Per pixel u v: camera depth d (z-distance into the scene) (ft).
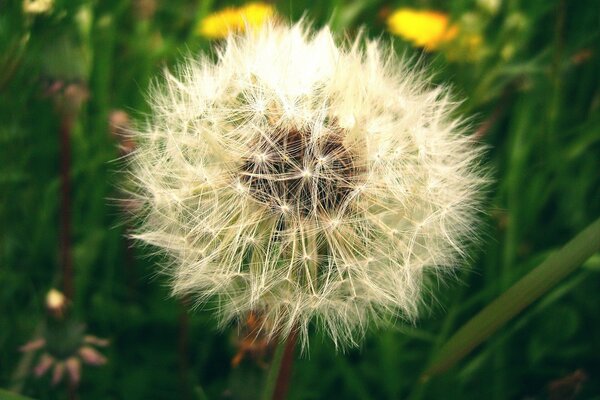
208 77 0.40
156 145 0.40
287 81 0.39
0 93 0.53
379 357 0.52
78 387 0.51
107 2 0.57
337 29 0.57
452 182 0.39
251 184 0.38
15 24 0.51
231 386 0.44
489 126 0.56
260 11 0.57
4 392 0.37
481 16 0.57
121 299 0.55
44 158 0.57
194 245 0.38
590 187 0.56
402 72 0.42
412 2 0.60
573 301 0.54
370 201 0.38
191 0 0.64
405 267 0.37
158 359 0.53
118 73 0.58
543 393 0.45
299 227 0.37
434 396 0.50
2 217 0.55
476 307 0.52
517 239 0.53
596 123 0.55
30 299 0.55
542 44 0.60
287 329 0.36
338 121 0.39
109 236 0.55
